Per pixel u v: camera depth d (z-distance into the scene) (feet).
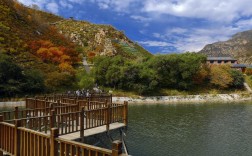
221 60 365.61
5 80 145.59
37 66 191.62
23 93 148.77
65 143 23.84
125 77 187.32
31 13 326.03
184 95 192.13
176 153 60.13
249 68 302.04
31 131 27.86
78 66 250.16
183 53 225.35
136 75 189.26
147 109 134.72
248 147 65.62
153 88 187.32
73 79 189.26
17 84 146.61
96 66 201.87
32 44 226.58
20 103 133.08
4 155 30.53
